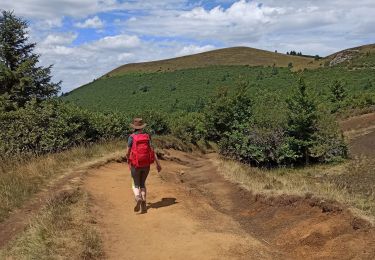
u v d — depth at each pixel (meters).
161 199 10.04
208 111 30.70
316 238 7.20
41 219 8.01
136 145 8.87
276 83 98.38
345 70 96.06
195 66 165.88
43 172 12.08
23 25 30.78
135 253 7.03
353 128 35.06
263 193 10.02
